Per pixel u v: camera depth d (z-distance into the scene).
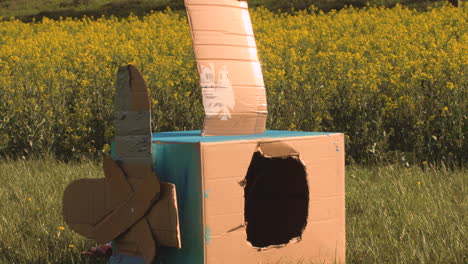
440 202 5.02
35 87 8.75
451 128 7.22
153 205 3.04
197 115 8.12
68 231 4.50
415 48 9.74
